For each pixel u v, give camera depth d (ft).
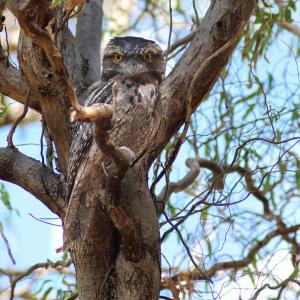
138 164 30.45
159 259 30.12
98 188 30.37
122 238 28.94
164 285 37.58
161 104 30.83
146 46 33.81
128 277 29.66
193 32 39.63
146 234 29.81
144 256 29.60
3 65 32.09
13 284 37.47
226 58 30.50
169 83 30.94
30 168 31.76
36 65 29.30
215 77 30.63
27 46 29.12
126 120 31.40
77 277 30.32
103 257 29.84
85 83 34.30
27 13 20.48
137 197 29.86
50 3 25.96
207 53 30.63
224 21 30.50
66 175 31.53
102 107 22.16
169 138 31.30
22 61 29.58
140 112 31.35
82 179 30.55
